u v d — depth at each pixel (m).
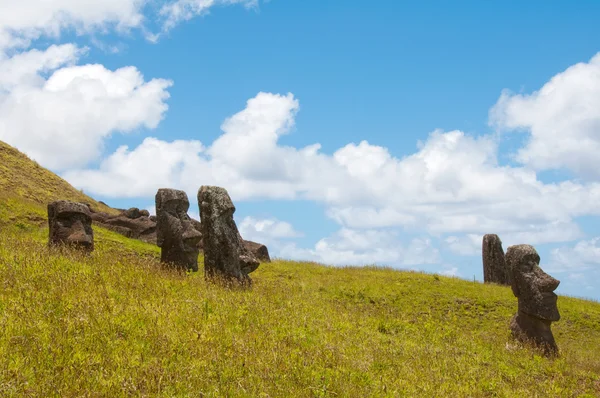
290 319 14.18
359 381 10.76
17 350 8.95
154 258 26.95
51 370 8.49
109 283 13.74
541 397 13.20
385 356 13.27
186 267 20.80
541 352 18.19
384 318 18.06
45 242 24.31
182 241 20.84
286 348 11.58
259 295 16.80
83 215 19.81
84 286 12.94
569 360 18.12
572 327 25.61
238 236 19.44
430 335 17.47
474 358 15.46
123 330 10.56
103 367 8.91
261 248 32.03
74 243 18.61
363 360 12.27
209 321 12.23
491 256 33.44
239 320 12.84
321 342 12.78
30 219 29.17
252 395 8.90
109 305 11.72
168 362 9.60
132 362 9.23
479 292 27.30
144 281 14.63
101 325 10.54
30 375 8.25
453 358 14.88
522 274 19.17
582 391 14.58
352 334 14.70
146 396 8.23
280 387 9.38
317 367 10.78
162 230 21.08
